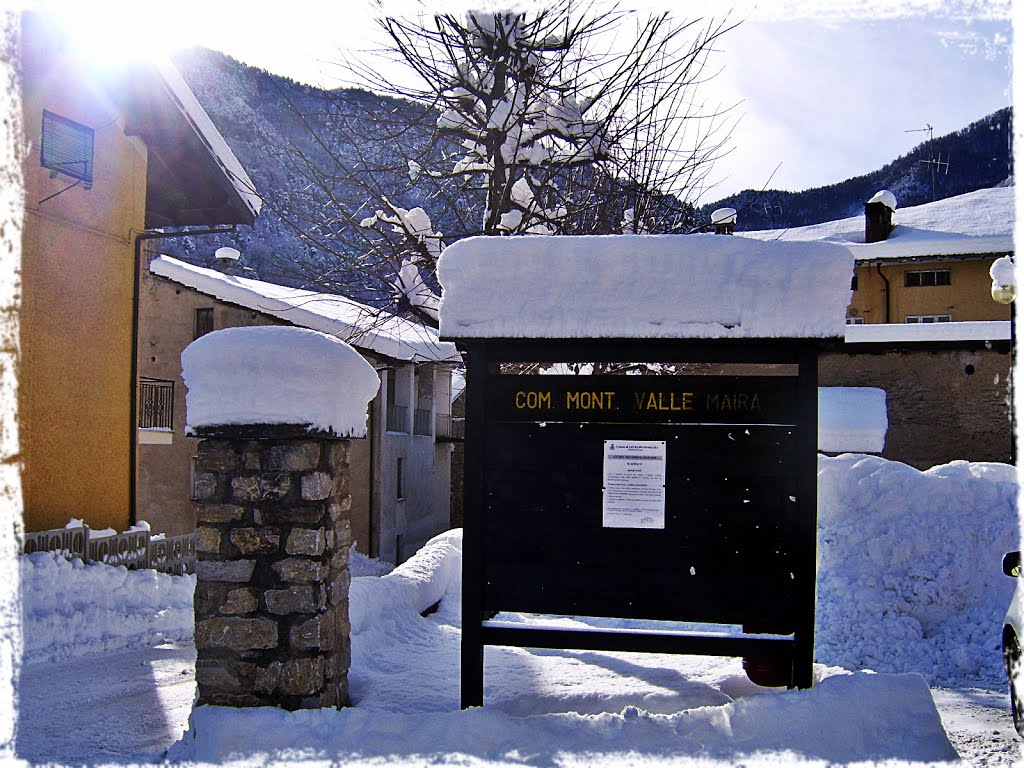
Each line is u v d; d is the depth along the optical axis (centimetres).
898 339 2008
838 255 465
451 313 491
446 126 1093
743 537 481
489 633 493
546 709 506
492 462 502
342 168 1111
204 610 490
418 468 2722
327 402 491
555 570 494
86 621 837
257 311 2100
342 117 1147
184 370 498
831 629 915
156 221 1664
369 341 2053
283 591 484
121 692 616
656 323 475
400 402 2609
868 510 1011
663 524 487
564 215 1106
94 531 1171
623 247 482
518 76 1064
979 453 1903
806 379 478
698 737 432
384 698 532
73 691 618
